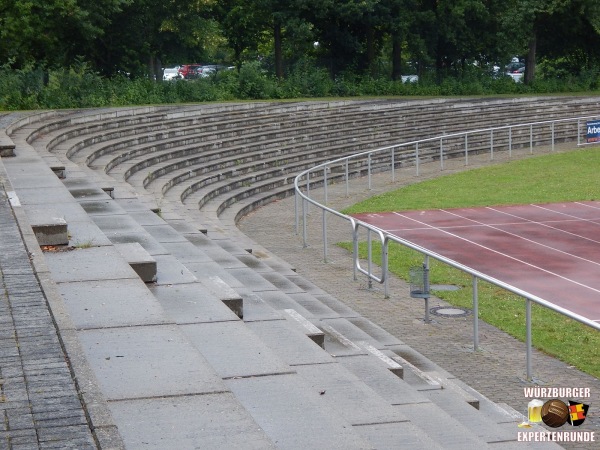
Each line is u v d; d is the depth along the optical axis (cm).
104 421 616
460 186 3219
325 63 5728
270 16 5356
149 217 1700
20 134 2494
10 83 3662
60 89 3725
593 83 5919
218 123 3453
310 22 5478
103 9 4359
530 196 2967
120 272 1049
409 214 2688
